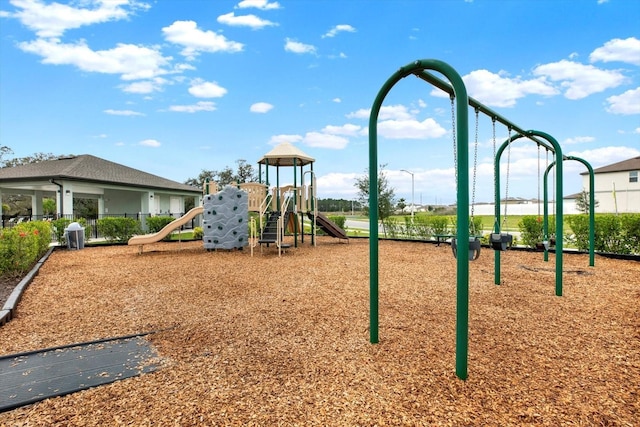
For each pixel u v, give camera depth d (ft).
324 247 33.24
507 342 9.27
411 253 28.04
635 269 19.99
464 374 7.22
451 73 7.23
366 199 59.26
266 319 11.53
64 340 10.01
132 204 72.08
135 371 7.95
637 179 88.17
